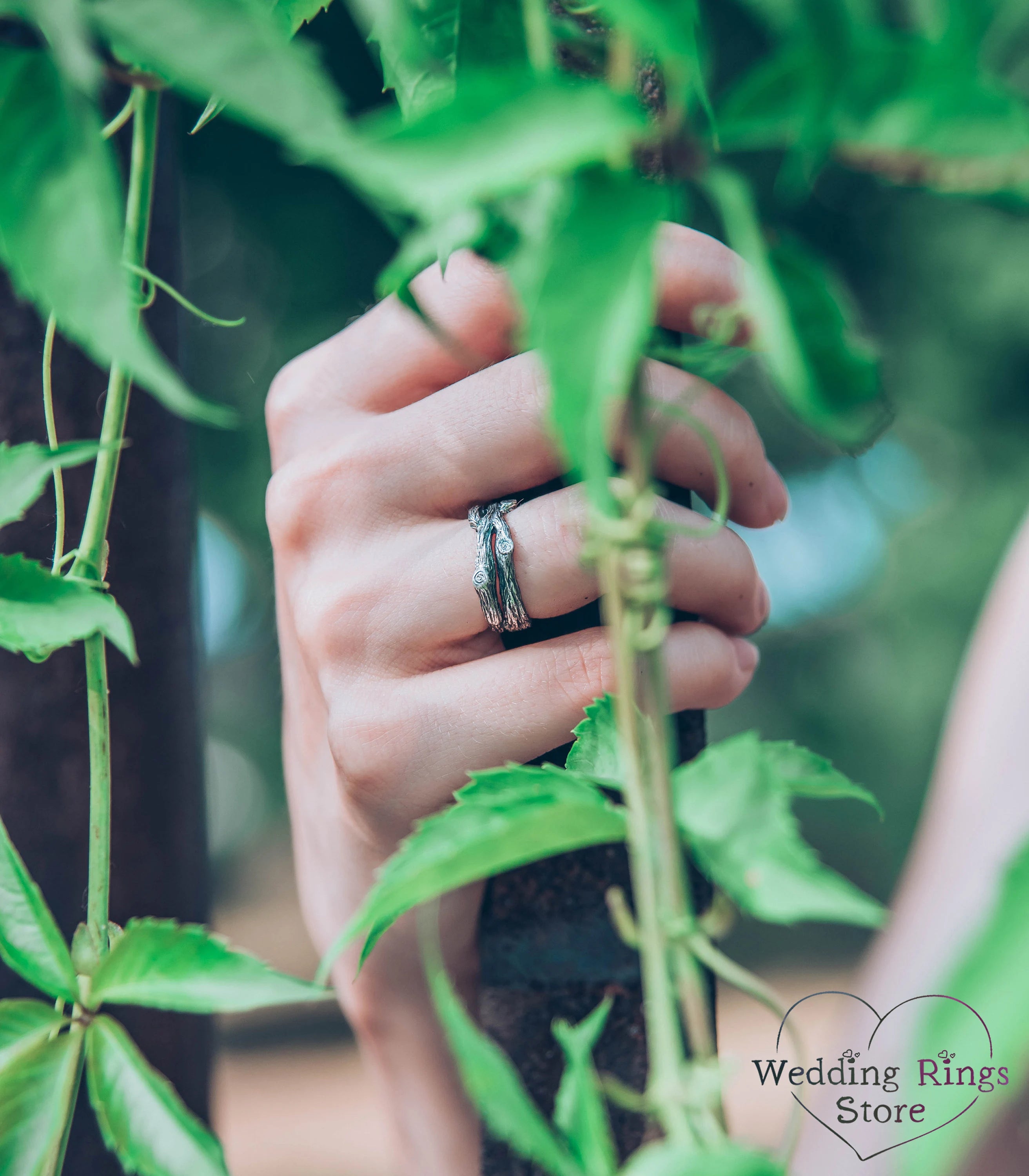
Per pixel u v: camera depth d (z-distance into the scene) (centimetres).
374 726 29
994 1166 24
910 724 203
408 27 16
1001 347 198
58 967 22
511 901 27
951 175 13
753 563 28
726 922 15
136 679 32
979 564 199
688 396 16
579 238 13
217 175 189
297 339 199
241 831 281
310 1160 156
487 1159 27
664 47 13
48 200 13
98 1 13
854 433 13
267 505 30
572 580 28
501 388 28
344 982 34
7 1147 21
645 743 16
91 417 31
